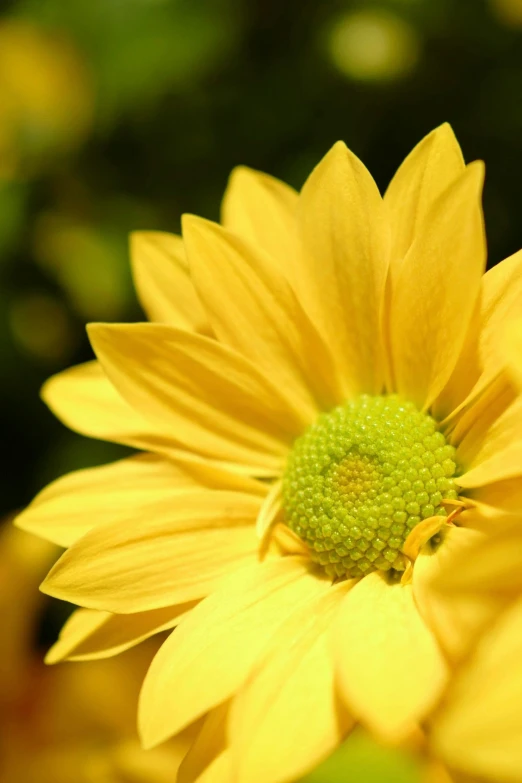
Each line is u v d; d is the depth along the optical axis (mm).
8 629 251
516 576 199
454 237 216
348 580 221
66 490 231
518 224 263
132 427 235
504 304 216
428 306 221
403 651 204
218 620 216
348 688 199
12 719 251
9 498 273
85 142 278
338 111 267
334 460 224
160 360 229
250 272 229
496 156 264
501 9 261
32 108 279
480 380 216
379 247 224
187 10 273
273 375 231
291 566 224
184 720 207
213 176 276
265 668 209
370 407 227
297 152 271
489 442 217
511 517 206
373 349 229
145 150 277
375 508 221
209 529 225
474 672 194
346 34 260
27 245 279
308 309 229
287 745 203
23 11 284
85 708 249
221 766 209
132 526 222
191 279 231
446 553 213
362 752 229
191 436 231
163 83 271
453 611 201
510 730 191
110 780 244
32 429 277
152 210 277
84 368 242
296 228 227
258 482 230
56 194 280
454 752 191
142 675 250
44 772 247
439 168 221
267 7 267
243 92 271
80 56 278
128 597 220
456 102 264
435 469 221
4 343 275
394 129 266
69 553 219
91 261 275
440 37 261
